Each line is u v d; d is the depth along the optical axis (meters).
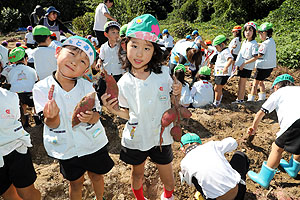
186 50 5.73
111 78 2.19
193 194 3.32
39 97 2.17
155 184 3.39
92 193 3.17
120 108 2.43
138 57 2.21
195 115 4.83
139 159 2.57
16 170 2.26
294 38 11.06
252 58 5.43
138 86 2.33
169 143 2.53
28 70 4.27
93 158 2.35
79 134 2.24
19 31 18.88
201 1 26.91
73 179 2.36
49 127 2.15
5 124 2.10
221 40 5.45
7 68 4.28
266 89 7.15
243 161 2.97
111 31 4.32
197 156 2.71
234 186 2.60
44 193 3.08
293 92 3.03
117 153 3.91
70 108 2.21
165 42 10.23
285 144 2.98
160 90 2.38
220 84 5.59
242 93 5.88
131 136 2.44
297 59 8.97
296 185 3.42
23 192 2.38
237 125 4.67
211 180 2.59
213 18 24.41
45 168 3.53
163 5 34.50
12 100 2.14
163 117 2.29
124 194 3.24
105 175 3.40
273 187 3.39
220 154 2.75
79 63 2.13
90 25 17.27
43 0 24.06
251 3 22.77
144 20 2.17
